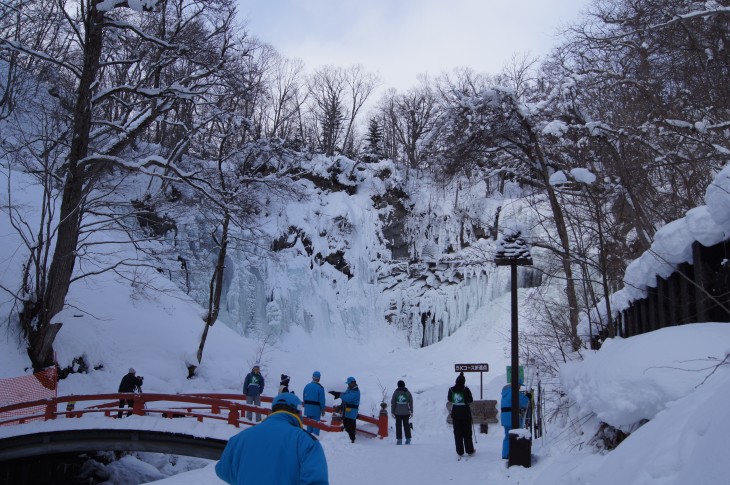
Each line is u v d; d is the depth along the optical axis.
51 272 20.31
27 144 21.33
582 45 15.06
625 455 5.16
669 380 6.09
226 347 28.78
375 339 41.06
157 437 14.66
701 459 3.18
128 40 20.64
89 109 20.12
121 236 31.22
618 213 14.16
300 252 39.38
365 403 24.81
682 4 12.61
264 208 36.84
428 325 40.56
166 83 27.23
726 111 12.40
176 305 29.19
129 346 24.36
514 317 10.54
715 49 12.73
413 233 43.38
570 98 17.09
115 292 26.78
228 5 20.58
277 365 30.98
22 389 18.81
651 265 9.66
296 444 4.06
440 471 10.70
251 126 25.38
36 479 17.06
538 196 25.67
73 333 23.09
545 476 7.61
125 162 20.52
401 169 45.84
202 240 34.03
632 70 15.46
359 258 42.12
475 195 41.00
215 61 21.14
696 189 12.98
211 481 10.27
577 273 20.67
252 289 35.22
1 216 25.66
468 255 39.09
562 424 10.95
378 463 11.80
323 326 39.09
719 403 3.82
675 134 12.71
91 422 15.16
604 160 13.63
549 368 16.00
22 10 23.05
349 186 43.94
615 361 7.30
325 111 58.94
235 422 14.82
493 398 22.84
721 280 7.80
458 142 21.59
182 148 22.20
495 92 20.38
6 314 21.22
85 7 21.28
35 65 26.03
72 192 20.19
